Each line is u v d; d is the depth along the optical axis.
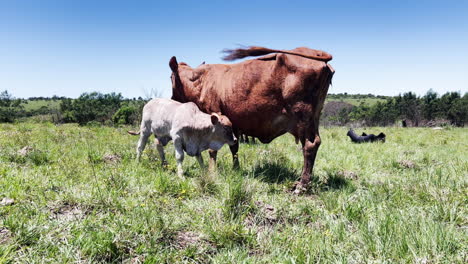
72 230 2.95
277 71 5.01
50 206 3.57
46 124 18.77
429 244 2.84
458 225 3.56
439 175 5.11
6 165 5.31
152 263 2.61
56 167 5.32
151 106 6.16
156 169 5.66
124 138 10.76
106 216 3.35
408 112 43.47
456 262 2.64
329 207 4.06
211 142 5.63
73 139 9.43
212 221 3.41
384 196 4.46
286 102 5.02
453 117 42.94
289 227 3.43
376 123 36.97
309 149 4.98
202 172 4.98
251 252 2.98
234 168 5.93
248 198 3.87
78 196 3.83
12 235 2.84
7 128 13.73
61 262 2.49
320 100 5.09
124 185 4.45
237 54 5.34
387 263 2.64
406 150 9.55
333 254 2.82
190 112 5.53
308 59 4.92
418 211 3.83
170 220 3.32
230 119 5.76
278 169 5.96
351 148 9.77
